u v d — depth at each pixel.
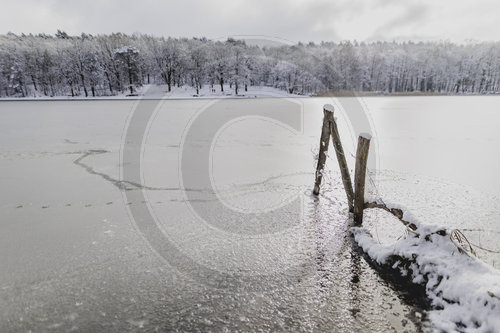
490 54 75.75
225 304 2.37
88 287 2.58
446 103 29.50
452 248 2.56
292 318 2.22
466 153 7.49
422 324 2.13
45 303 2.38
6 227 3.70
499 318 1.90
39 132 11.93
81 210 4.22
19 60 60.00
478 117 15.72
